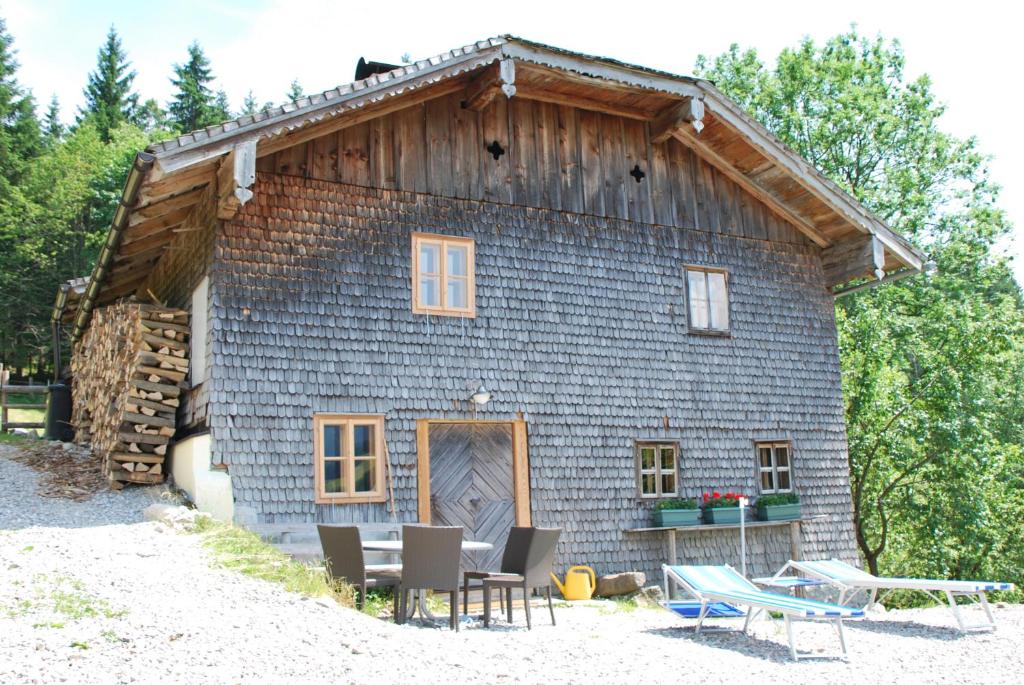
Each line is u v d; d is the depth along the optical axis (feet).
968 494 72.13
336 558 28.09
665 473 44.24
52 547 27.81
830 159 82.48
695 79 43.68
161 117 173.58
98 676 17.93
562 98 44.45
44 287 118.62
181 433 40.34
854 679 23.09
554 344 42.34
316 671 19.56
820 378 49.47
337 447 36.96
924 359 75.05
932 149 82.69
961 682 22.97
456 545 27.32
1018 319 74.02
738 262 48.42
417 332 39.32
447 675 20.33
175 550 28.66
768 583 34.96
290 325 36.81
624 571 42.11
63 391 59.31
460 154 41.96
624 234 45.37
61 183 123.44
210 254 36.78
